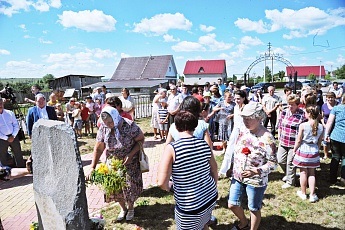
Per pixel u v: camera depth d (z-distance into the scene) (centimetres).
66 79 5125
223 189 510
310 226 387
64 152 241
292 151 503
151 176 611
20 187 584
